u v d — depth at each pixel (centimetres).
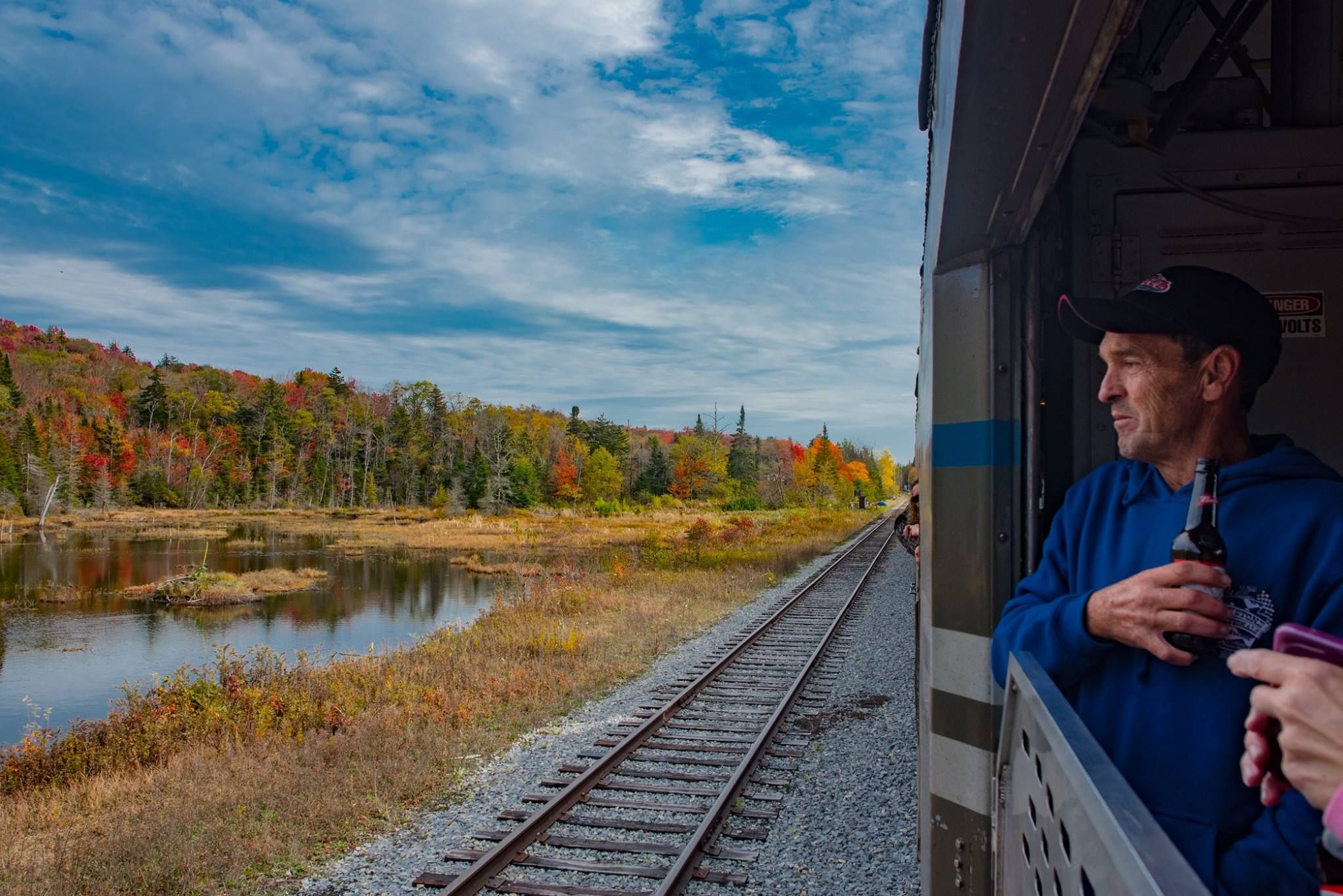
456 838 589
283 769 784
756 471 10538
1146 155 232
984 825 212
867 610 1683
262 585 3061
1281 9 242
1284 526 133
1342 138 226
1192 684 134
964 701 221
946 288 231
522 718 915
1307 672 81
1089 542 168
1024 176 182
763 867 532
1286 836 116
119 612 2509
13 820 723
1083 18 127
